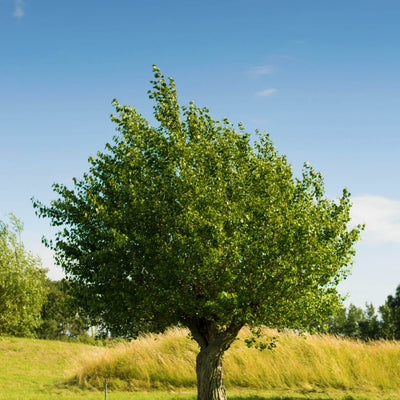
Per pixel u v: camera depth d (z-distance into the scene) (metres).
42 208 13.56
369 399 15.55
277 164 12.98
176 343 21.48
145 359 20.52
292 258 11.06
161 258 11.20
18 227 34.59
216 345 12.08
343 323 72.12
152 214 11.51
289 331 21.25
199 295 11.67
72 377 21.19
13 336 34.41
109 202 12.46
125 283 11.44
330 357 19.50
